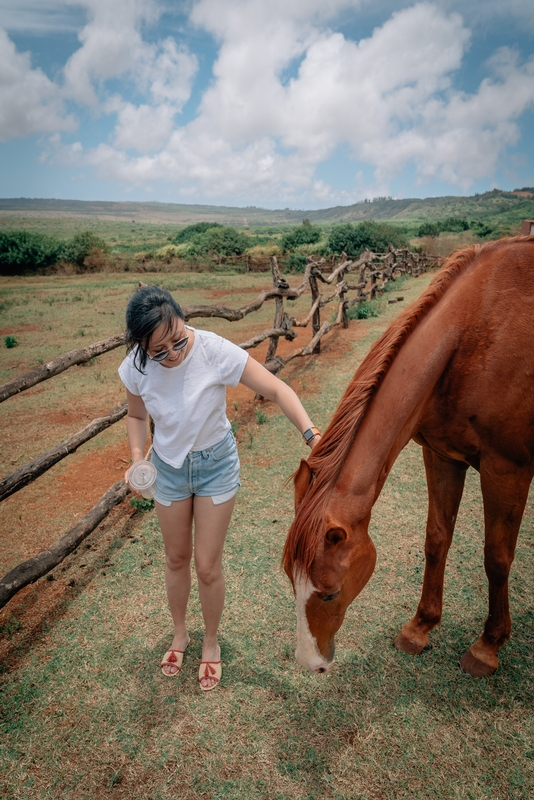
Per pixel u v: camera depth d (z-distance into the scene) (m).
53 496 3.68
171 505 1.92
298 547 1.47
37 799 1.66
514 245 1.88
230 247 28.86
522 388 1.73
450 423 1.87
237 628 2.36
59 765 1.77
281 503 3.39
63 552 2.62
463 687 2.00
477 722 1.85
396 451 1.74
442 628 2.31
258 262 24.95
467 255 1.97
